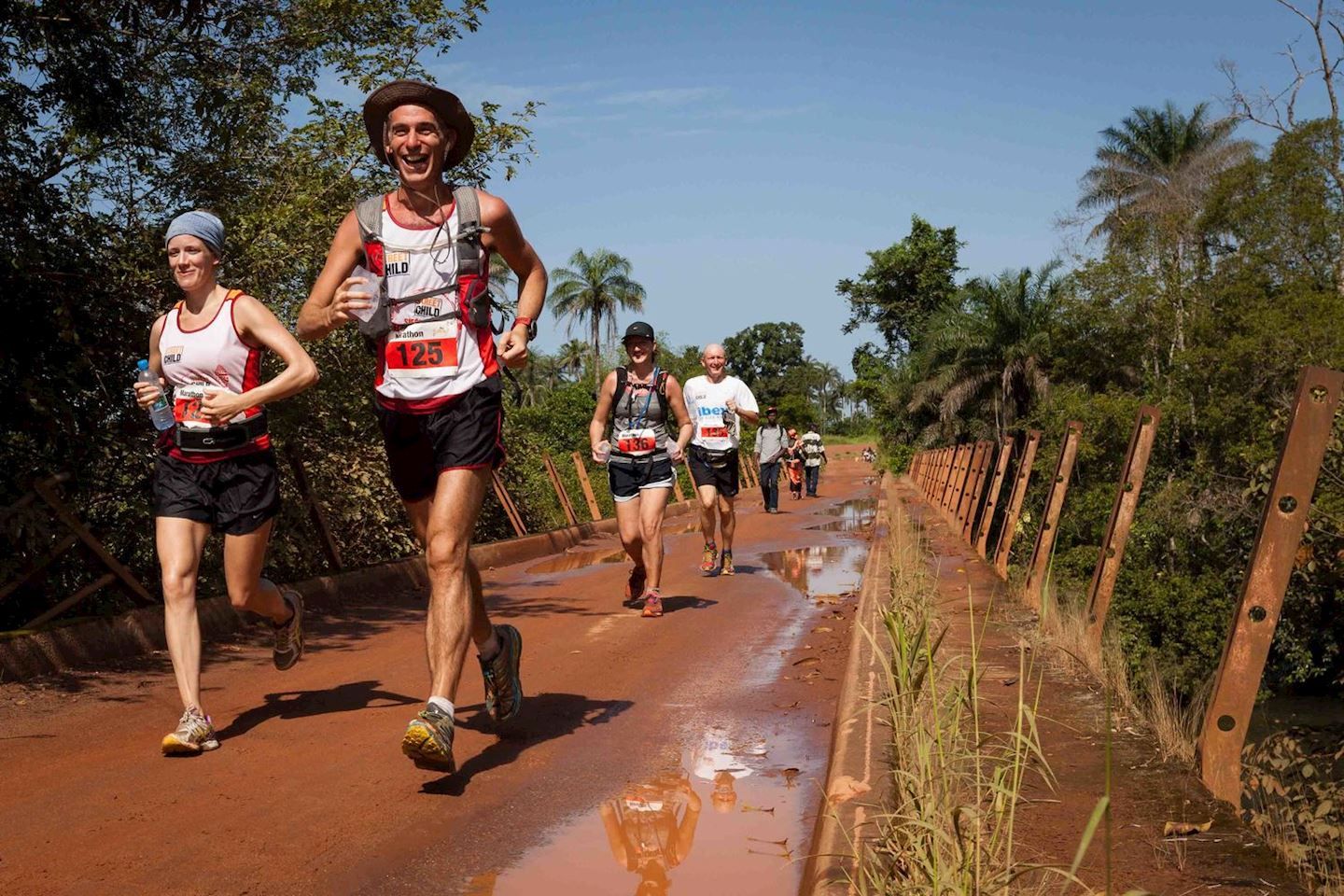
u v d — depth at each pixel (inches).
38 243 305.9
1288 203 1251.8
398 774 180.5
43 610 301.3
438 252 174.2
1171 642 647.8
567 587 442.9
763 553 593.9
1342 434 385.4
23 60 349.7
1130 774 151.9
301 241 436.5
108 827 155.6
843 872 117.6
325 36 444.1
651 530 355.9
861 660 234.2
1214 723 145.7
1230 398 1021.8
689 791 172.2
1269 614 144.9
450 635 166.9
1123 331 1521.9
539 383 3420.3
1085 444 1085.1
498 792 171.6
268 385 196.9
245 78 429.1
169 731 209.9
